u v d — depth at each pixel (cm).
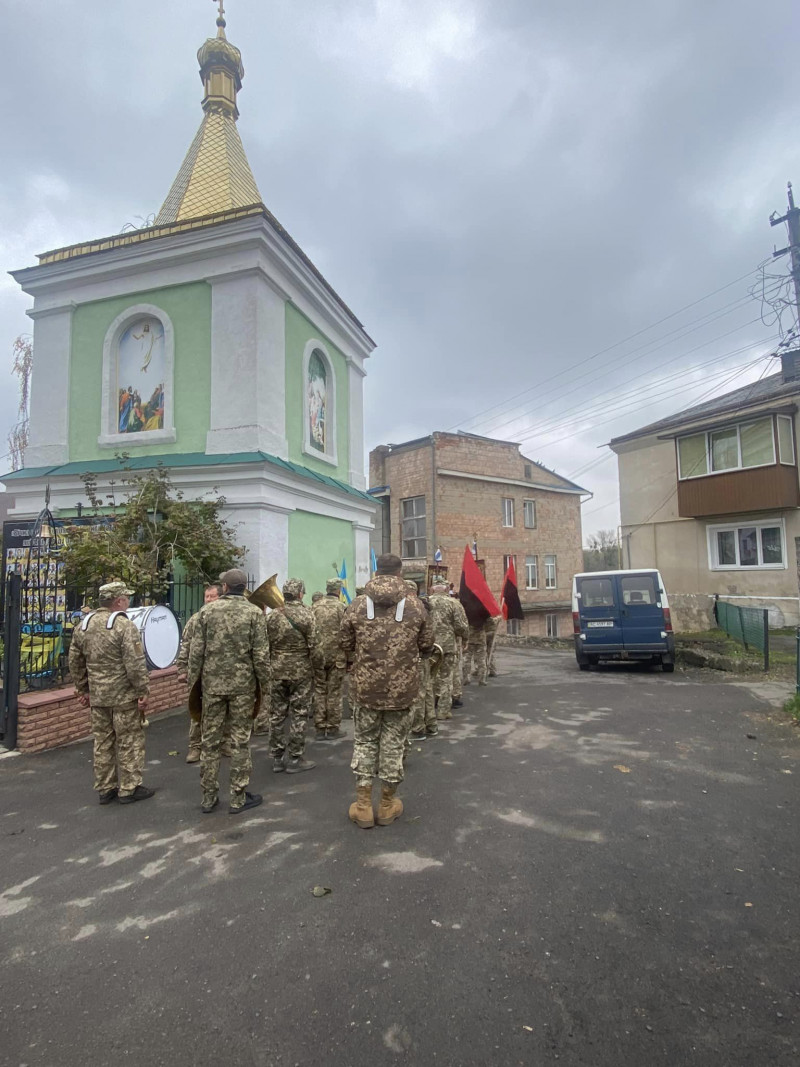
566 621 2938
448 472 2483
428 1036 224
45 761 579
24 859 378
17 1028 233
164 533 873
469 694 930
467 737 661
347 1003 243
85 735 663
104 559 764
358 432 1491
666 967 261
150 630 732
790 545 1761
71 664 478
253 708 464
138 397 1121
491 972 260
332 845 389
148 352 1120
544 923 296
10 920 311
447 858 367
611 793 479
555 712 789
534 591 2798
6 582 629
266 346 1056
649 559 2178
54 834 414
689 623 1872
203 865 365
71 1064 214
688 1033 223
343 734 687
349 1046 220
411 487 2547
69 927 303
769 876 342
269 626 554
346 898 323
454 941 283
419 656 435
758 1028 226
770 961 265
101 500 1026
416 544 2530
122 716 468
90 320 1156
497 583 2627
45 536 891
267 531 987
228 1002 245
